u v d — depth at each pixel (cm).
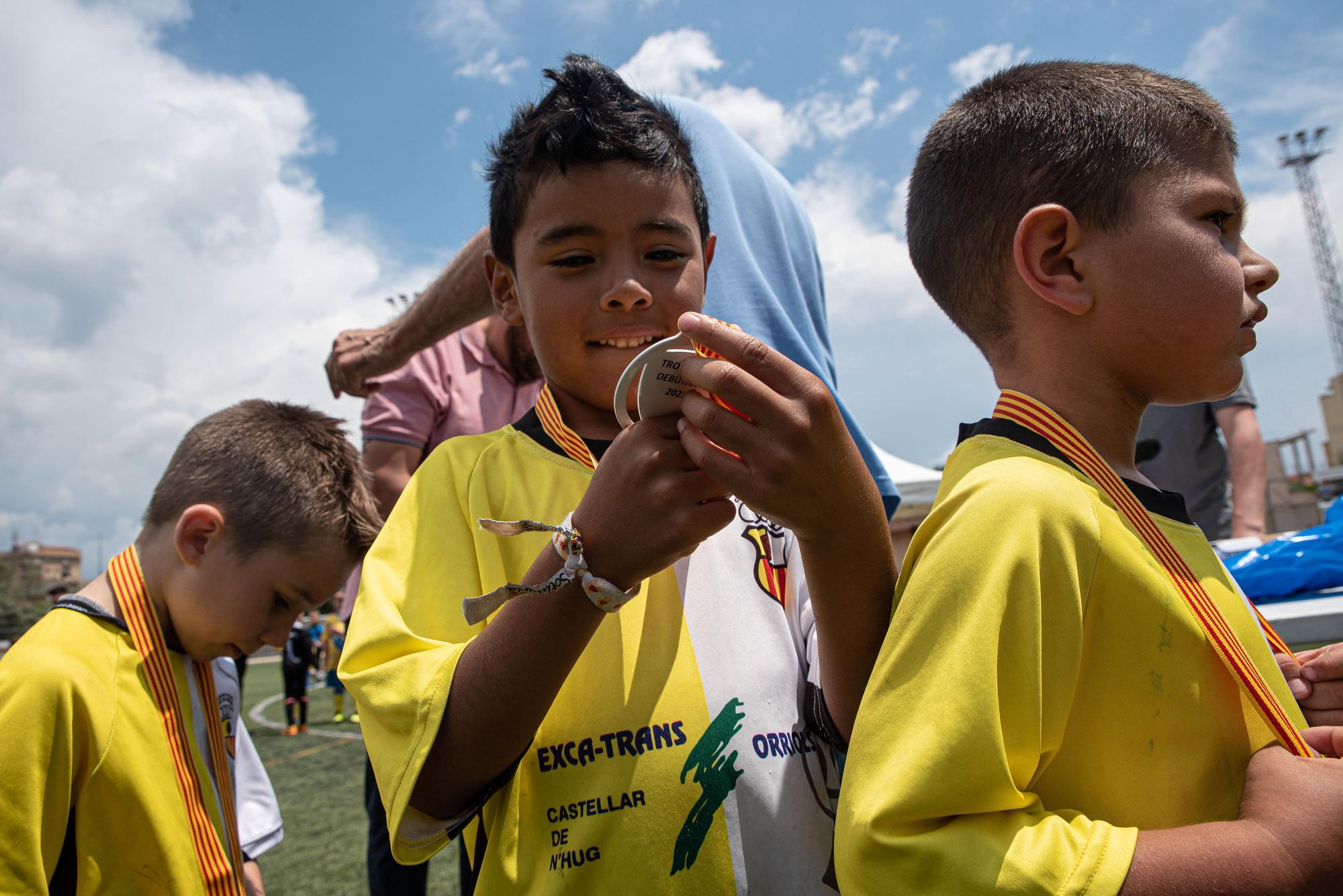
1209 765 82
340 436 172
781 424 73
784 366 75
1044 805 82
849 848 74
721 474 76
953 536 83
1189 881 68
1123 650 83
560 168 106
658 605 100
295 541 152
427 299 201
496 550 103
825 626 92
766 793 92
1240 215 100
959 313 113
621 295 103
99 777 128
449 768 84
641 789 90
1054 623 79
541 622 81
